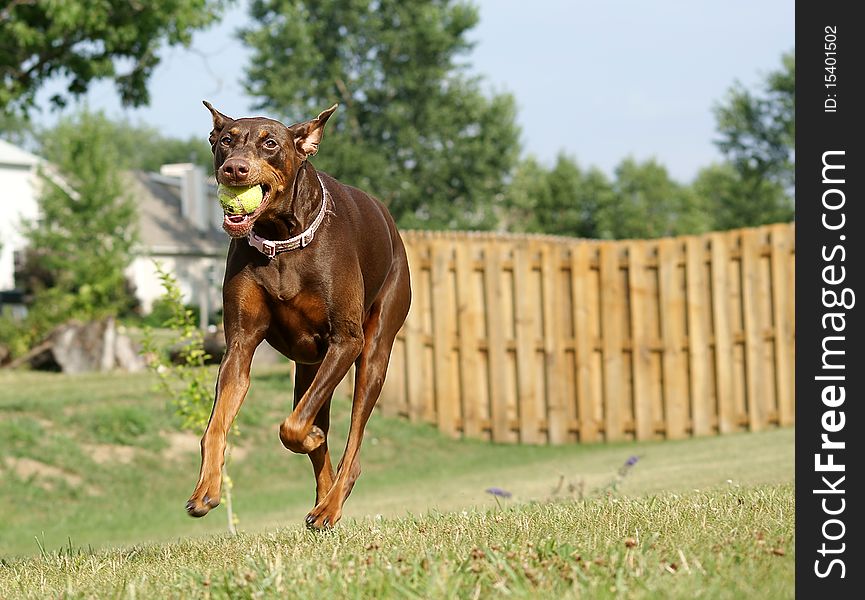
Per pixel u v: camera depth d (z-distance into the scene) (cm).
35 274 3394
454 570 404
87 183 3350
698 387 1470
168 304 918
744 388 1470
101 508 1225
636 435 1484
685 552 414
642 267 1488
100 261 3234
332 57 4731
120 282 3306
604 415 1492
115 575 488
